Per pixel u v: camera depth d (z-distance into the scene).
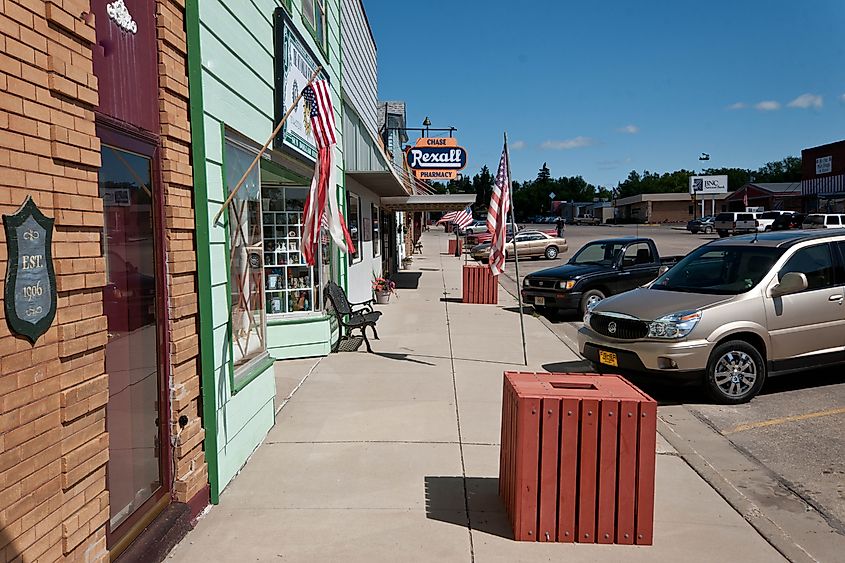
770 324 7.63
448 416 6.92
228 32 5.44
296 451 5.93
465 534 4.41
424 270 26.91
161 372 4.24
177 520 4.28
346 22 12.73
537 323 13.16
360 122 14.85
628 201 89.69
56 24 2.98
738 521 4.71
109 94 3.58
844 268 8.05
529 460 4.26
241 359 5.92
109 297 3.69
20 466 2.74
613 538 4.30
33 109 2.83
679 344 7.40
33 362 2.83
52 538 2.95
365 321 10.31
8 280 2.66
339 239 5.93
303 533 4.41
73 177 3.12
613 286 13.70
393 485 5.20
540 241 32.19
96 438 3.32
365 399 7.54
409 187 19.14
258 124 6.42
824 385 8.34
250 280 6.21
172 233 4.32
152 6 4.14
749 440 6.50
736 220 44.81
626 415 4.21
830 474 5.69
